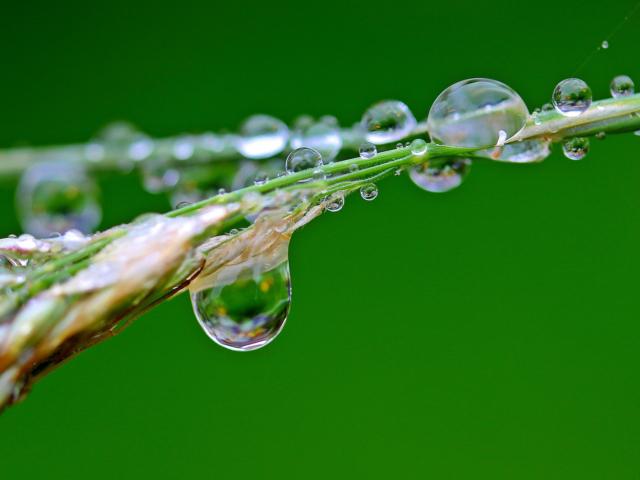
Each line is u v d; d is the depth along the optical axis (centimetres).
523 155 12
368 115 12
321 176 11
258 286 12
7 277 11
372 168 12
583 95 12
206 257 12
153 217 11
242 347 12
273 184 11
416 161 12
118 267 11
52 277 11
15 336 11
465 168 12
